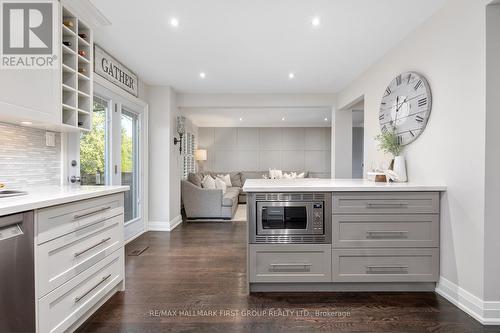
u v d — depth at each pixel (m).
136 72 3.75
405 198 2.13
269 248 2.16
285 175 7.07
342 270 2.16
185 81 4.11
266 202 2.15
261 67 3.52
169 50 3.03
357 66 3.46
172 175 4.51
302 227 2.17
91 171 3.02
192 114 6.76
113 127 3.32
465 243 1.92
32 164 2.11
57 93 1.86
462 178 1.94
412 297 2.11
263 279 2.17
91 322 1.79
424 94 2.32
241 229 4.43
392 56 2.93
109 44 2.88
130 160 3.91
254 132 8.41
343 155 4.78
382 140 2.78
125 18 2.35
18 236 1.27
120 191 2.15
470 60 1.88
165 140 4.34
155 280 2.44
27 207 1.28
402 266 2.15
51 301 1.46
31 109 1.68
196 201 5.16
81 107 2.28
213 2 2.12
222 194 5.18
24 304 1.30
